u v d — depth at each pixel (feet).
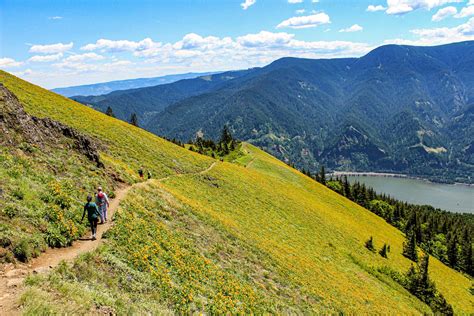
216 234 102.27
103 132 166.61
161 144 217.97
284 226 169.27
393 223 481.46
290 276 102.53
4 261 40.09
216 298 63.31
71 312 34.47
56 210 55.52
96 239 57.47
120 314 39.01
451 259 377.30
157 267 59.77
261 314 68.95
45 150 80.33
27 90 175.42
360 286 143.54
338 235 213.87
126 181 102.27
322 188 392.27
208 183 175.11
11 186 54.34
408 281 187.32
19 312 31.32
